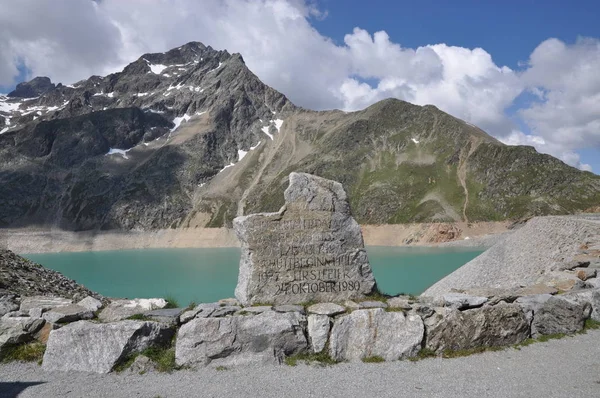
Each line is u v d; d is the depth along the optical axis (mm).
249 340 10773
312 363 10594
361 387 9172
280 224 13156
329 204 13531
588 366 9984
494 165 165500
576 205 131500
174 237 181250
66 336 10523
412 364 10469
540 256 32812
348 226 13531
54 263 94062
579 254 23328
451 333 11195
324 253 13219
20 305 12656
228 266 78000
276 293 12742
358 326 11125
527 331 11891
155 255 116438
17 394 9102
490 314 11555
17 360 10805
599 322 12812
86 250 165125
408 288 44094
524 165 158625
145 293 44969
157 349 10703
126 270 73750
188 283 53594
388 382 9414
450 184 165875
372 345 10953
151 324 10805
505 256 39438
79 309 11812
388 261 74750
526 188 148125
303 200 13422
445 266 65125
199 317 11133
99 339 10484
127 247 173000
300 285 12930
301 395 8812
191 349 10531
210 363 10492
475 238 113062
